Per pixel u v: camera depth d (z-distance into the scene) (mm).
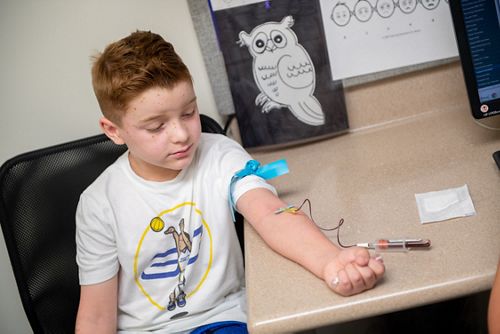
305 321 688
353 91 1269
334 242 832
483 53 971
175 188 1010
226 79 1248
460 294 683
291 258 803
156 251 1008
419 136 1173
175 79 874
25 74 1224
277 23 1204
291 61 1226
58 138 1285
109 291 1019
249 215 913
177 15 1210
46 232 1088
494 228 773
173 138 892
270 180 1115
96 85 936
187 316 1037
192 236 1014
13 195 1070
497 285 647
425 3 1200
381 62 1232
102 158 1118
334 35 1216
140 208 1006
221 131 1140
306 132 1267
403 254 760
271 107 1254
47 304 1083
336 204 953
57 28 1199
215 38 1218
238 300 1055
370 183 1005
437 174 977
